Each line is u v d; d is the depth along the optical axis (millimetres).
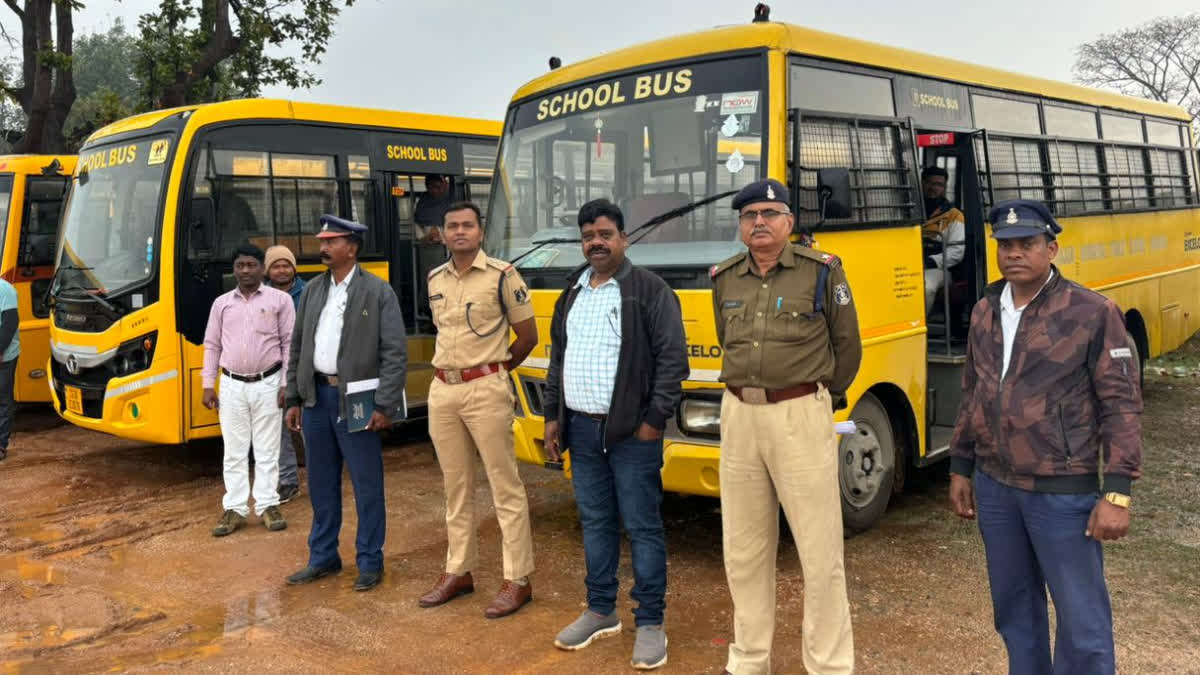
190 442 9656
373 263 9352
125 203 8117
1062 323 3277
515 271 5016
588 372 4371
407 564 5805
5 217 10148
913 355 6309
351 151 9242
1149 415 9680
